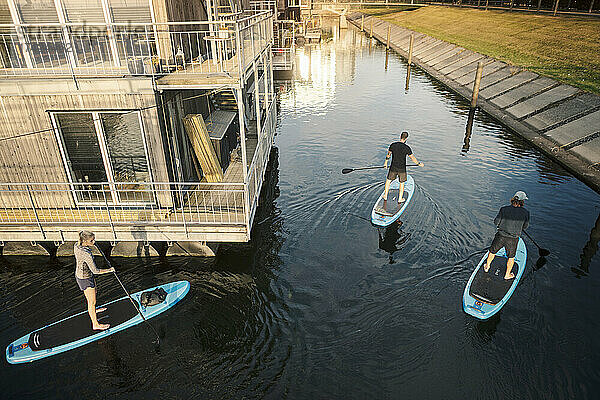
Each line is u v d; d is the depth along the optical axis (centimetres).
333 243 1023
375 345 721
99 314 782
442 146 1700
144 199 930
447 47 3762
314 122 2023
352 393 633
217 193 1032
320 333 748
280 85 2827
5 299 831
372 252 986
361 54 4222
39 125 845
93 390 641
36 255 952
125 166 899
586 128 1608
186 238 882
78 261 679
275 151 1647
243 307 814
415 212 1162
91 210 929
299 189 1311
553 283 873
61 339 725
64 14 855
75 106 826
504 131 1889
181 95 1009
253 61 982
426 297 836
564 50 2609
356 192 1280
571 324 766
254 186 1016
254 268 928
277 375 663
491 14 4503
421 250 989
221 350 713
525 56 2758
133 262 938
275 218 1138
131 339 734
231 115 1345
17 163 882
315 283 881
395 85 2850
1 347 721
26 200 927
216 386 645
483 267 909
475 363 685
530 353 705
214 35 1001
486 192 1286
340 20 6881
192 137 1036
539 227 1086
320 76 3148
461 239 1028
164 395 631
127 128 857
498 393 634
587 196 1252
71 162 895
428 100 2450
